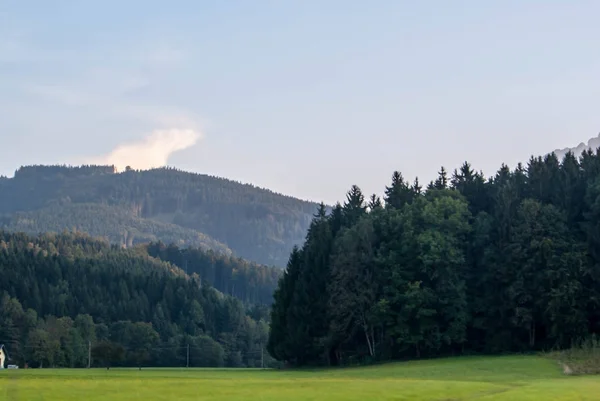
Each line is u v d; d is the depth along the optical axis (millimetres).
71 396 39031
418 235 91875
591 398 41281
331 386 46781
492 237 92562
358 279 93500
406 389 44875
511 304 86750
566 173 95000
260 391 43219
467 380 57156
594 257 85750
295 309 98438
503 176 104750
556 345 84188
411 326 90625
